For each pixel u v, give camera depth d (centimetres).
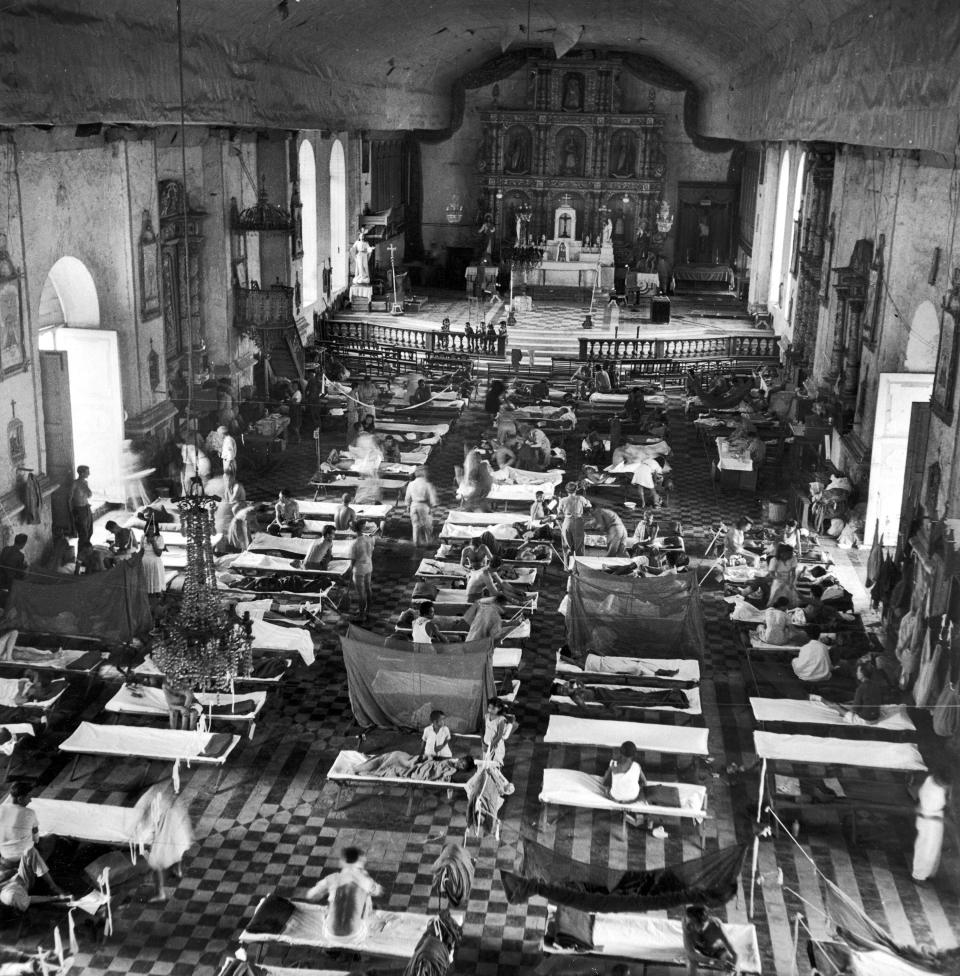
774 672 1712
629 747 1332
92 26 1499
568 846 1310
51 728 1526
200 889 1216
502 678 1684
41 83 1355
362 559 1884
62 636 1664
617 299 4591
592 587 1678
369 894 1105
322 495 2503
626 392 3438
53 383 2066
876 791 1401
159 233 2497
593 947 1081
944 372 1850
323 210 4022
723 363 3834
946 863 1278
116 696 1503
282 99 2630
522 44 4803
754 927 1145
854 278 2567
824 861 1295
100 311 2328
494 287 4716
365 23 3062
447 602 1842
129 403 2391
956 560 1645
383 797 1398
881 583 1966
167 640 1261
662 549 2100
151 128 2391
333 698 1642
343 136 4247
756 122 2752
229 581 1928
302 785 1418
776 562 1886
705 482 2709
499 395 3228
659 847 1313
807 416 2795
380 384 3512
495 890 1229
